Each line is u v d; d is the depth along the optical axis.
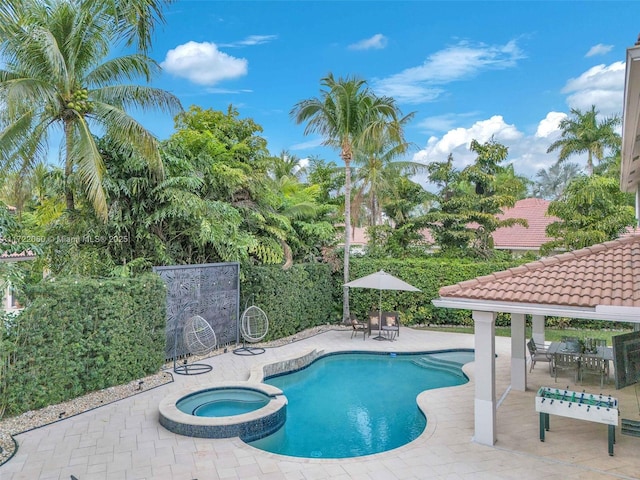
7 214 9.78
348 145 20.36
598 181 20.75
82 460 7.41
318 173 29.75
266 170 21.97
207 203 15.52
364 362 15.62
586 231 20.27
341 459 7.54
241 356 14.71
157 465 7.28
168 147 15.44
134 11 12.05
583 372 12.22
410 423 10.12
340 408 11.14
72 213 14.09
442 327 21.05
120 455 7.62
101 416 9.39
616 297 6.70
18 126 12.06
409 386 13.06
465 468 7.19
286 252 19.83
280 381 13.34
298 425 9.96
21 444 7.96
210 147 18.27
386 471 7.11
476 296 7.87
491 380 8.11
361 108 19.89
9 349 8.64
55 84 12.42
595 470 7.10
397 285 17.42
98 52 13.48
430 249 26.83
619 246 8.37
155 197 14.90
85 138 12.30
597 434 8.57
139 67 13.99
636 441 8.22
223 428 8.49
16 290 8.95
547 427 8.83
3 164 12.51
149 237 15.09
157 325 12.62
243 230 18.89
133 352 11.73
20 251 9.88
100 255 14.66
